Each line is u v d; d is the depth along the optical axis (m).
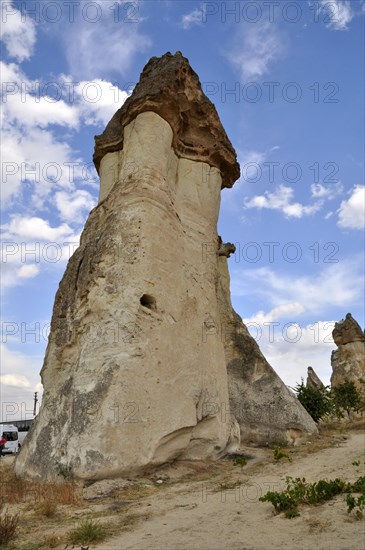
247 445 20.20
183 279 15.74
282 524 7.77
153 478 12.26
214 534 7.42
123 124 17.59
